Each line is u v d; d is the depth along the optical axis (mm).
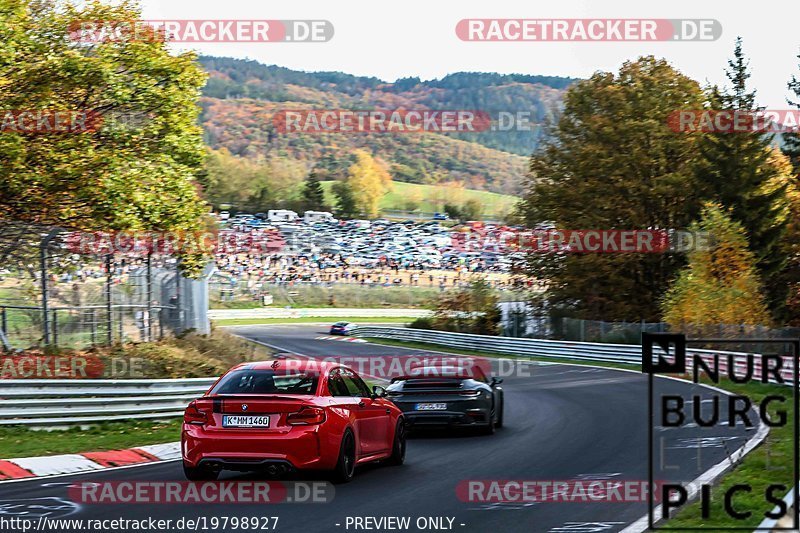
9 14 30234
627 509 11648
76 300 31547
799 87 79438
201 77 34125
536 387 39531
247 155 190250
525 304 71625
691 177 66125
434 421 21391
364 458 15109
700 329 46750
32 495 13203
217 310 108562
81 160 30062
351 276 129125
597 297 67688
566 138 70625
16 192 29578
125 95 31750
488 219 170500
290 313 113312
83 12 32344
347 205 179875
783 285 66938
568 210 68188
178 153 34062
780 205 66000
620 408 28000
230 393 14320
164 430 23766
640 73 69125
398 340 81438
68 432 22516
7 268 30188
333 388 14836
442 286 119125
